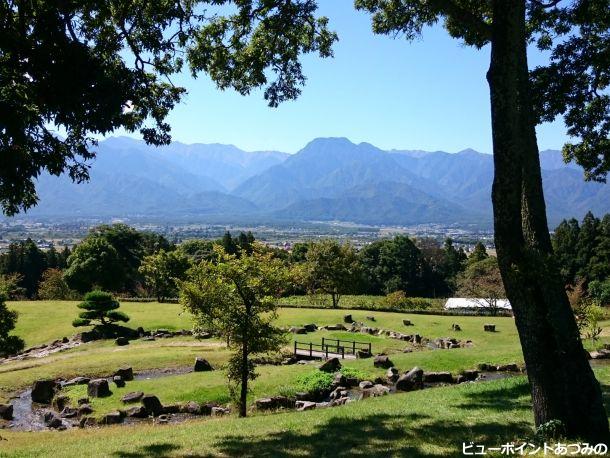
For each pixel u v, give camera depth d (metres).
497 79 8.99
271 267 18.47
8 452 12.37
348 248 67.56
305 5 14.76
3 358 36.81
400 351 35.56
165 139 13.84
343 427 12.66
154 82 14.34
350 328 45.34
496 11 9.13
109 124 10.23
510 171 8.84
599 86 16.56
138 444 12.37
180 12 13.46
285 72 16.69
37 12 10.30
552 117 16.75
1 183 9.55
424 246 119.31
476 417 12.84
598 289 58.84
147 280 73.81
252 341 17.81
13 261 88.38
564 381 8.60
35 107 9.64
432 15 15.51
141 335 43.91
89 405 22.33
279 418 15.34
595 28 15.95
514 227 8.82
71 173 10.88
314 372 25.31
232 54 16.25
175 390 24.11
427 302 69.69
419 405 15.59
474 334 42.62
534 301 8.70
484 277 62.69
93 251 68.12
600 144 17.39
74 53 9.72
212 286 17.80
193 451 10.93
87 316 42.94
